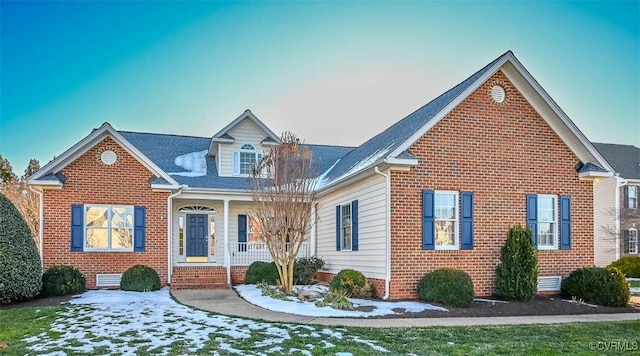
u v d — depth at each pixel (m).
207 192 19.03
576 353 7.86
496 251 14.50
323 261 18.89
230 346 8.09
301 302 12.83
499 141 14.85
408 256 13.71
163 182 17.88
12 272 12.77
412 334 9.07
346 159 20.88
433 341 8.52
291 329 9.48
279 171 14.81
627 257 26.30
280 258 14.91
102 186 17.47
